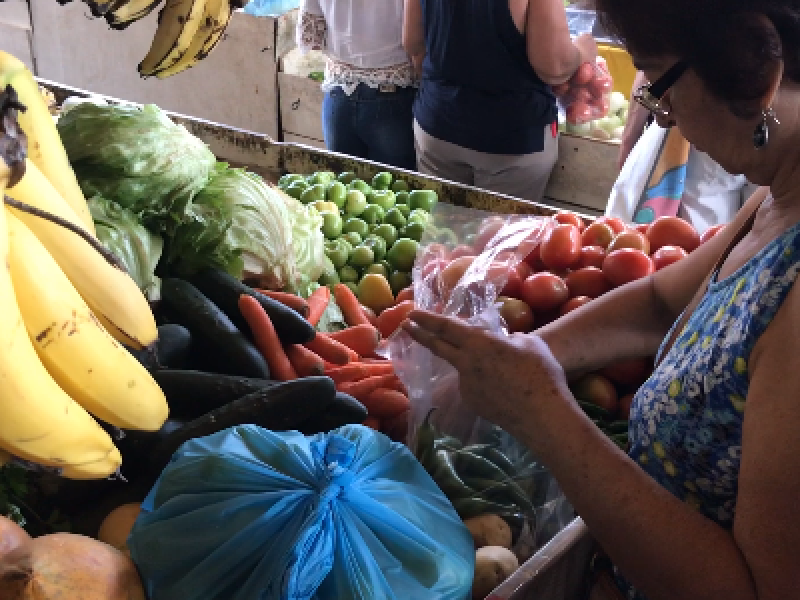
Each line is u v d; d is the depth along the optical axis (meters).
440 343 1.10
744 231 1.08
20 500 1.21
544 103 3.15
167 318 1.61
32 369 0.70
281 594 0.87
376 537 0.96
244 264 1.79
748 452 0.85
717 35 0.80
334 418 1.42
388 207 2.47
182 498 1.00
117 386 0.80
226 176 1.89
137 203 1.67
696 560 0.91
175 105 5.08
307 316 1.78
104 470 0.80
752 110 0.84
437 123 3.24
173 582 0.96
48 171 0.88
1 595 0.87
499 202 2.39
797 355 0.81
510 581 1.10
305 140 4.75
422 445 1.42
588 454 1.00
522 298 1.86
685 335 1.04
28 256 0.73
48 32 5.25
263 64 4.59
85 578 0.91
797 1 0.78
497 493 1.37
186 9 1.16
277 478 0.99
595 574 1.24
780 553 0.83
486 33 2.93
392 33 3.38
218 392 1.38
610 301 1.45
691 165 2.96
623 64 3.92
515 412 1.05
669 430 1.02
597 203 3.79
